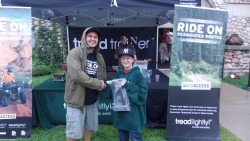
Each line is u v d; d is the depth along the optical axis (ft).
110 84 9.77
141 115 10.11
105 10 19.33
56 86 14.38
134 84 9.70
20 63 12.17
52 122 14.07
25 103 12.43
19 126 12.48
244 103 19.48
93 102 10.30
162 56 34.27
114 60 22.94
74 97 9.73
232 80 28.17
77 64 9.47
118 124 10.16
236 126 14.64
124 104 9.70
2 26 11.79
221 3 33.94
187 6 11.51
